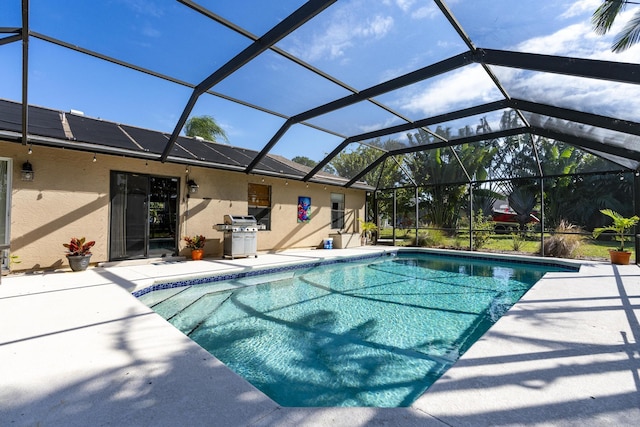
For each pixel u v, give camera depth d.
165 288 5.65
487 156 13.91
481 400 1.91
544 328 3.25
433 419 1.71
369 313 4.79
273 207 10.31
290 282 6.91
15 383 2.04
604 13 3.45
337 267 8.86
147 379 2.12
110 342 2.74
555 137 7.47
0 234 5.71
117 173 7.11
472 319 4.53
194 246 8.01
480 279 7.34
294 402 2.48
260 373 2.96
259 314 4.71
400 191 15.27
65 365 2.30
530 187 13.59
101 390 1.97
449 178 14.20
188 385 2.04
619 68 3.52
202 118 17.56
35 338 2.81
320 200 11.95
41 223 6.06
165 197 7.87
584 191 13.26
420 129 7.72
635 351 2.67
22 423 1.65
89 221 6.65
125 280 5.39
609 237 12.76
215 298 5.54
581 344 2.82
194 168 8.35
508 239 13.16
